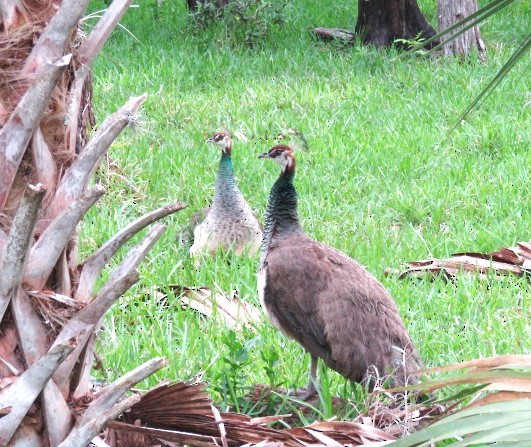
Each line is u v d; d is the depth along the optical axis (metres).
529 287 12.02
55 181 4.52
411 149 17.89
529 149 18.03
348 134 18.78
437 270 12.52
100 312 4.55
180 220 14.75
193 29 25.55
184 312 10.87
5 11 4.38
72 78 4.68
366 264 12.67
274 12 25.64
